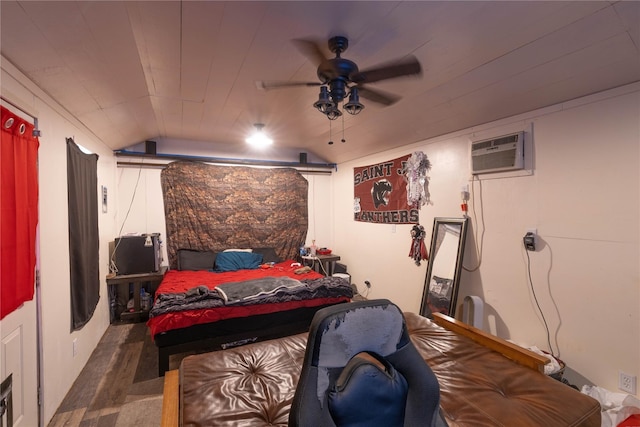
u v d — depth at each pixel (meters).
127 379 2.34
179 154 4.29
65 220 2.16
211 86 2.41
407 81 2.22
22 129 1.54
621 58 1.63
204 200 4.37
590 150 1.97
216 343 2.54
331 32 1.66
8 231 1.43
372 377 0.91
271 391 1.38
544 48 1.70
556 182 2.16
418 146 3.42
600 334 1.93
